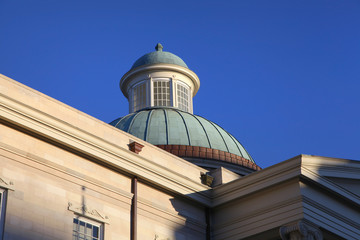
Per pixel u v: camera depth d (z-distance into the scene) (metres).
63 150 35.50
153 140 55.22
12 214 32.09
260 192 39.84
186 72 65.12
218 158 54.84
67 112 36.81
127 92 66.25
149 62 65.00
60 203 34.25
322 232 38.72
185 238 39.69
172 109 61.38
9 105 33.25
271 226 38.44
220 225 41.00
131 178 38.31
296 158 38.56
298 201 37.94
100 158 36.59
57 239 33.44
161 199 39.41
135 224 37.09
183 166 42.06
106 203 36.44
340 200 40.28
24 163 33.50
